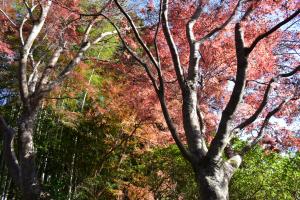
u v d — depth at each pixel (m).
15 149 12.91
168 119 5.14
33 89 10.28
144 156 13.06
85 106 14.10
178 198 12.02
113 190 12.02
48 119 14.38
